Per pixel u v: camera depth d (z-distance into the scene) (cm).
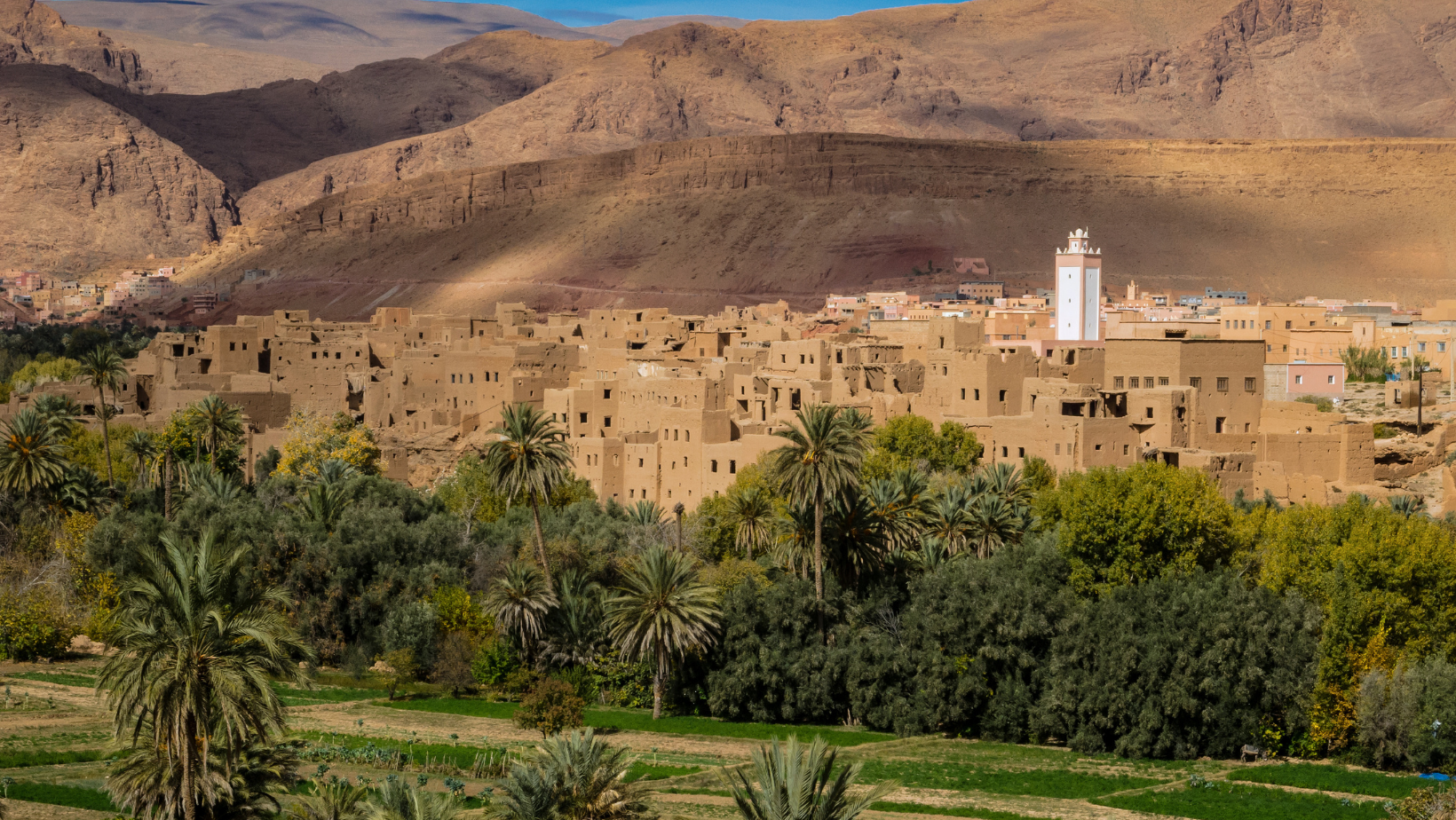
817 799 8350
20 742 14575
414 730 15550
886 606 16825
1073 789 13762
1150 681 14862
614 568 18750
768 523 18462
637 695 17175
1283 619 15012
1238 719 14825
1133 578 16612
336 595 18738
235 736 10156
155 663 9812
